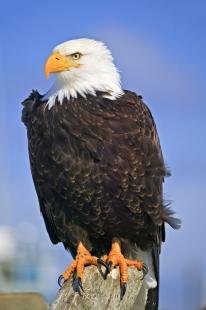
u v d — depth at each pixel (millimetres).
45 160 14078
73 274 12672
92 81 14422
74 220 14328
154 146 14180
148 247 14570
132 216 14102
